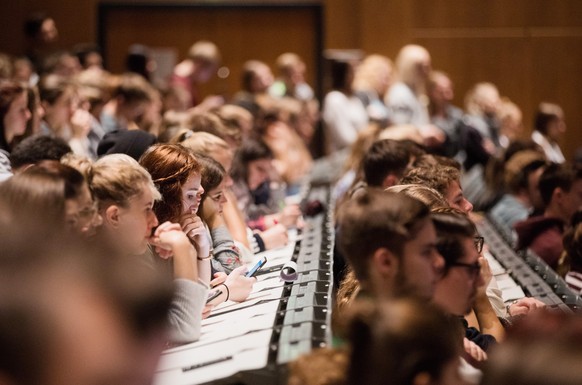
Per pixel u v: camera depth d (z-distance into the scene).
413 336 2.83
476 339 4.87
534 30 18.00
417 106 15.78
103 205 4.61
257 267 5.77
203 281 4.94
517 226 8.21
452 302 4.36
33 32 13.75
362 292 4.02
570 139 18.16
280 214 8.32
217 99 14.45
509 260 7.29
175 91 11.90
